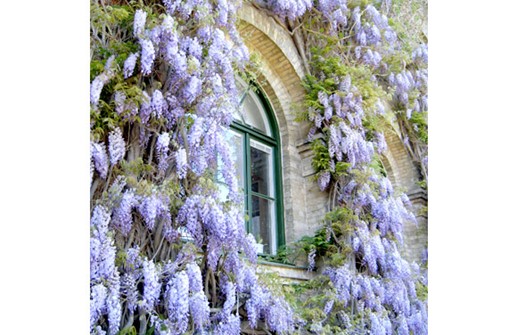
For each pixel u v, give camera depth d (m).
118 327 3.25
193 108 4.18
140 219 3.71
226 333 3.83
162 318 3.54
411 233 7.27
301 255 5.67
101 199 3.46
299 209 5.90
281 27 6.03
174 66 4.05
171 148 4.04
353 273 5.55
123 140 3.70
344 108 6.12
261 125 6.02
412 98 7.53
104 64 3.70
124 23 3.99
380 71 7.30
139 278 3.52
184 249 3.77
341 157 5.95
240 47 4.79
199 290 3.65
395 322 5.77
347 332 5.19
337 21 6.51
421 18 7.83
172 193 3.79
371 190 5.99
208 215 3.91
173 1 4.24
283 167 5.99
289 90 6.18
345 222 5.72
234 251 4.13
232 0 4.84
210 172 4.18
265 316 4.28
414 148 7.61
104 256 3.28
